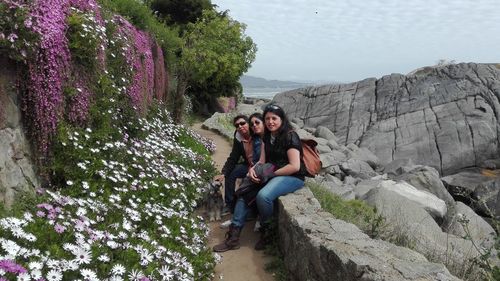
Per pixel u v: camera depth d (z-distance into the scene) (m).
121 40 7.92
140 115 9.05
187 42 17.20
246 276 4.54
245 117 6.23
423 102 22.25
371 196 8.81
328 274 3.59
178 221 5.09
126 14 9.96
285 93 27.05
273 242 5.10
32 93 4.91
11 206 4.36
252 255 5.03
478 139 18.98
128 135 7.64
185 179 6.98
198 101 28.25
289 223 4.51
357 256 3.37
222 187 7.61
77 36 5.76
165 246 4.33
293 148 5.24
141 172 6.08
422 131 20.30
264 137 5.55
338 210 6.45
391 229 6.02
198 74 16.20
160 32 12.84
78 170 5.40
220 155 12.09
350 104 24.00
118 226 4.16
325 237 3.87
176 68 15.62
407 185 10.03
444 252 5.54
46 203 4.29
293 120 23.91
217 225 6.01
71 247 3.23
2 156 4.50
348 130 22.14
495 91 21.42
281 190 5.14
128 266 3.48
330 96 25.11
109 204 4.76
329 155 15.97
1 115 4.54
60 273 2.88
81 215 3.91
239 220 5.21
